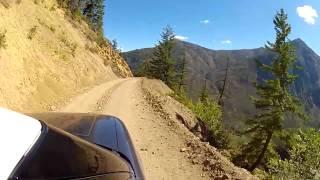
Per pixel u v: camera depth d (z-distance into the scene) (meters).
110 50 84.06
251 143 47.91
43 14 36.16
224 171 9.95
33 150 2.37
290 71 50.19
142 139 13.02
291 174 11.83
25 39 24.12
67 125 4.85
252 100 49.12
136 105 23.62
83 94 25.83
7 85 16.64
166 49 115.62
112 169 3.10
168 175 9.28
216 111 45.16
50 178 2.33
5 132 2.35
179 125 17.11
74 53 38.31
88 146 3.11
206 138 36.44
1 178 1.97
